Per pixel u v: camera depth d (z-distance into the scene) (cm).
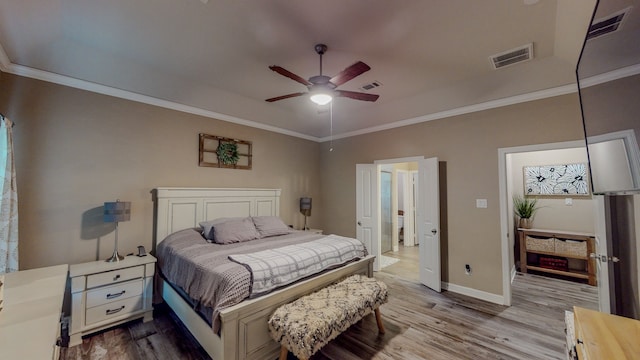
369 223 493
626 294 196
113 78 305
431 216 395
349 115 480
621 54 119
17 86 262
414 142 434
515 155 512
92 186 302
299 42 251
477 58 279
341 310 212
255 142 471
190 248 289
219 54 275
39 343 115
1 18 202
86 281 252
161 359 223
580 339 114
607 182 137
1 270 218
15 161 259
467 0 194
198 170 394
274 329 201
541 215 482
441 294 372
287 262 242
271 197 476
